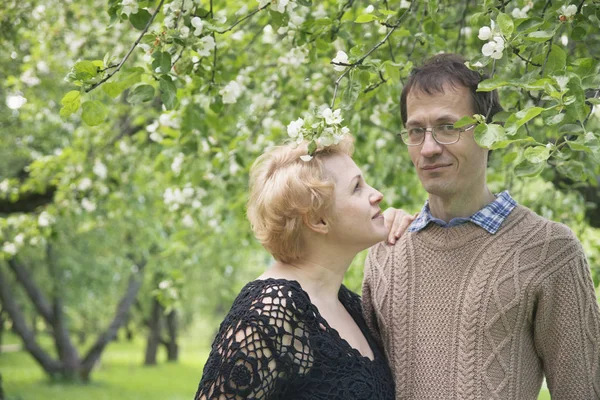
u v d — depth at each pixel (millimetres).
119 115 5328
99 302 15141
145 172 5285
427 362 1981
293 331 1721
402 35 2420
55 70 5793
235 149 3609
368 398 1759
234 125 3902
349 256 1890
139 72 2031
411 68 2172
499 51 1696
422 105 1878
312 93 3441
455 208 1992
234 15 3432
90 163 5012
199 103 2965
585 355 1854
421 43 2363
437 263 2020
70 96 1954
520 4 2438
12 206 5832
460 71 1867
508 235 1948
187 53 2299
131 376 16656
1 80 6188
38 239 5180
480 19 2004
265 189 1823
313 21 2346
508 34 1704
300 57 2580
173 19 2053
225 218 4848
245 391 1656
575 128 1595
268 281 1784
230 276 10641
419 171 1929
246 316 1709
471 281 1944
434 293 2006
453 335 1952
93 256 12344
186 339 29906
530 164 1597
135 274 12562
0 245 5715
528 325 1910
